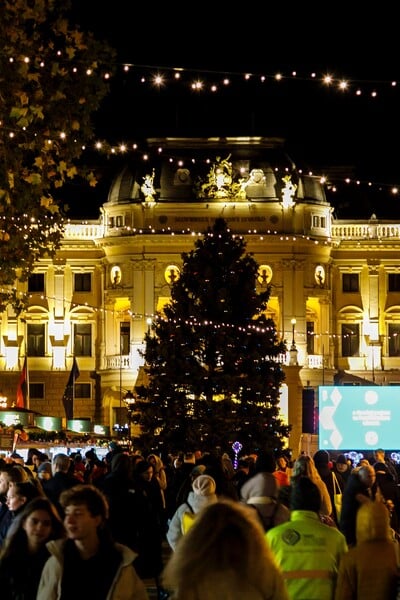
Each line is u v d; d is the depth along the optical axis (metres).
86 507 13.57
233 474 36.06
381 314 118.62
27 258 34.06
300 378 112.56
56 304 118.06
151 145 115.25
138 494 22.72
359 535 14.66
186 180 114.06
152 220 114.00
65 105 31.42
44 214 32.56
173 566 10.59
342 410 48.59
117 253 115.19
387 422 48.62
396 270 118.94
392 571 14.45
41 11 29.28
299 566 14.88
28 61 28.86
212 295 79.00
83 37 31.27
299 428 110.44
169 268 113.94
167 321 79.75
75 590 13.37
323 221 115.81
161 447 77.75
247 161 114.31
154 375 79.00
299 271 114.31
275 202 113.69
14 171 30.84
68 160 31.88
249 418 77.81
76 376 103.38
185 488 27.31
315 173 119.50
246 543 10.59
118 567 13.46
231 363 78.50
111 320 116.44
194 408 77.94
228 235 80.75
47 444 59.50
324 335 116.31
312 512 15.33
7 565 15.02
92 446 69.88
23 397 81.69
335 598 14.65
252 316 80.00
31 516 15.08
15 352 117.62
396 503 30.38
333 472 35.50
